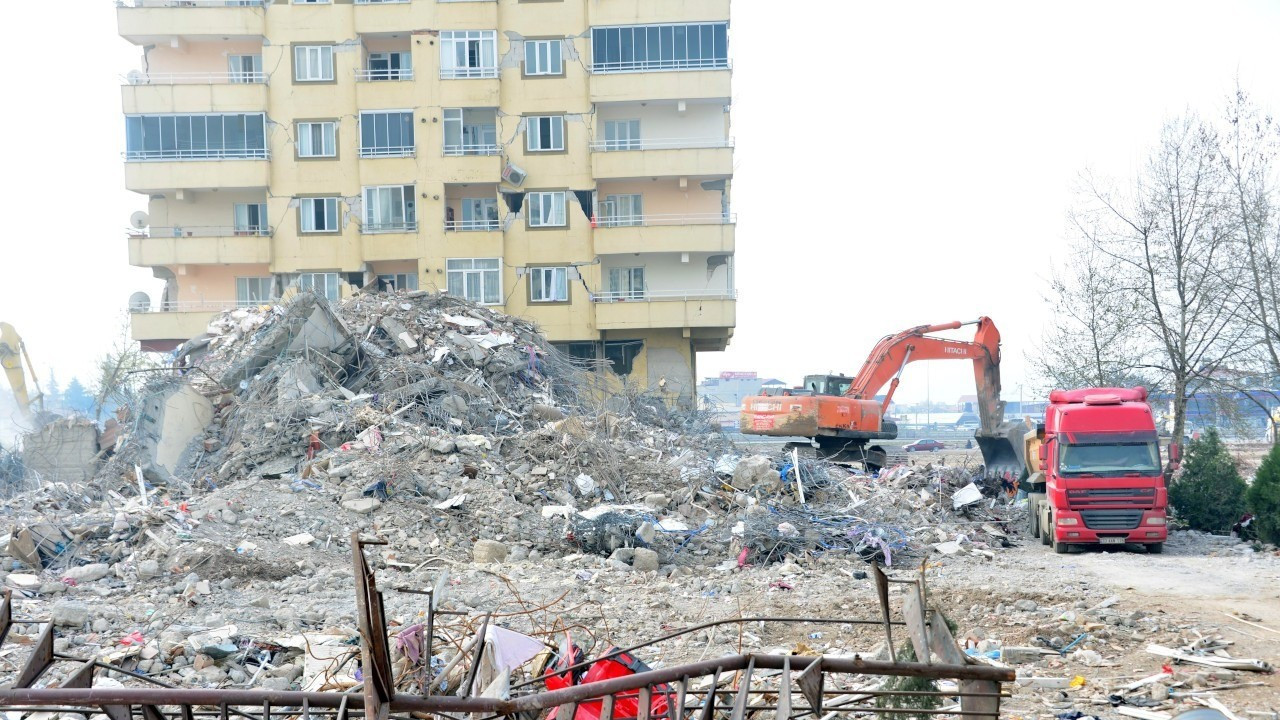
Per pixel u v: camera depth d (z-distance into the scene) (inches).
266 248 1758.1
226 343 1157.7
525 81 1774.1
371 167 1753.2
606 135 1822.1
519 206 1784.0
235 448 897.5
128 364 1566.2
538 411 1058.7
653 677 195.9
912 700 254.7
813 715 209.8
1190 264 1156.5
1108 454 809.5
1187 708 372.8
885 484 1037.8
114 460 906.1
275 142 1769.2
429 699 184.7
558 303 1775.3
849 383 1331.2
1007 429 1143.6
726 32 1761.8
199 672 407.5
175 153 1770.4
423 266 1758.1
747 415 1235.9
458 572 655.8
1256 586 635.5
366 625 175.8
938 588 633.6
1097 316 1204.5
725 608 565.3
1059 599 597.3
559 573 656.4
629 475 896.3
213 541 659.4
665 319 1738.4
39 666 193.3
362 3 1761.8
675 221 1814.7
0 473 940.6
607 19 1766.7
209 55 1827.0
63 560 649.0
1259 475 879.1
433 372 1046.4
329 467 826.8
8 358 1315.2
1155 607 564.1
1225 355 1144.2
